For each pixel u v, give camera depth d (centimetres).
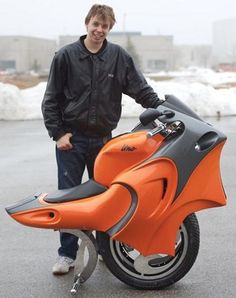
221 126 1327
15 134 1212
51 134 418
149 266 396
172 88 1664
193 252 396
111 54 413
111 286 411
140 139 375
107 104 417
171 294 398
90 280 422
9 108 1505
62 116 424
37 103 1562
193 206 379
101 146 429
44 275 438
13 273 445
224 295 397
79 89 411
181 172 371
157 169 369
